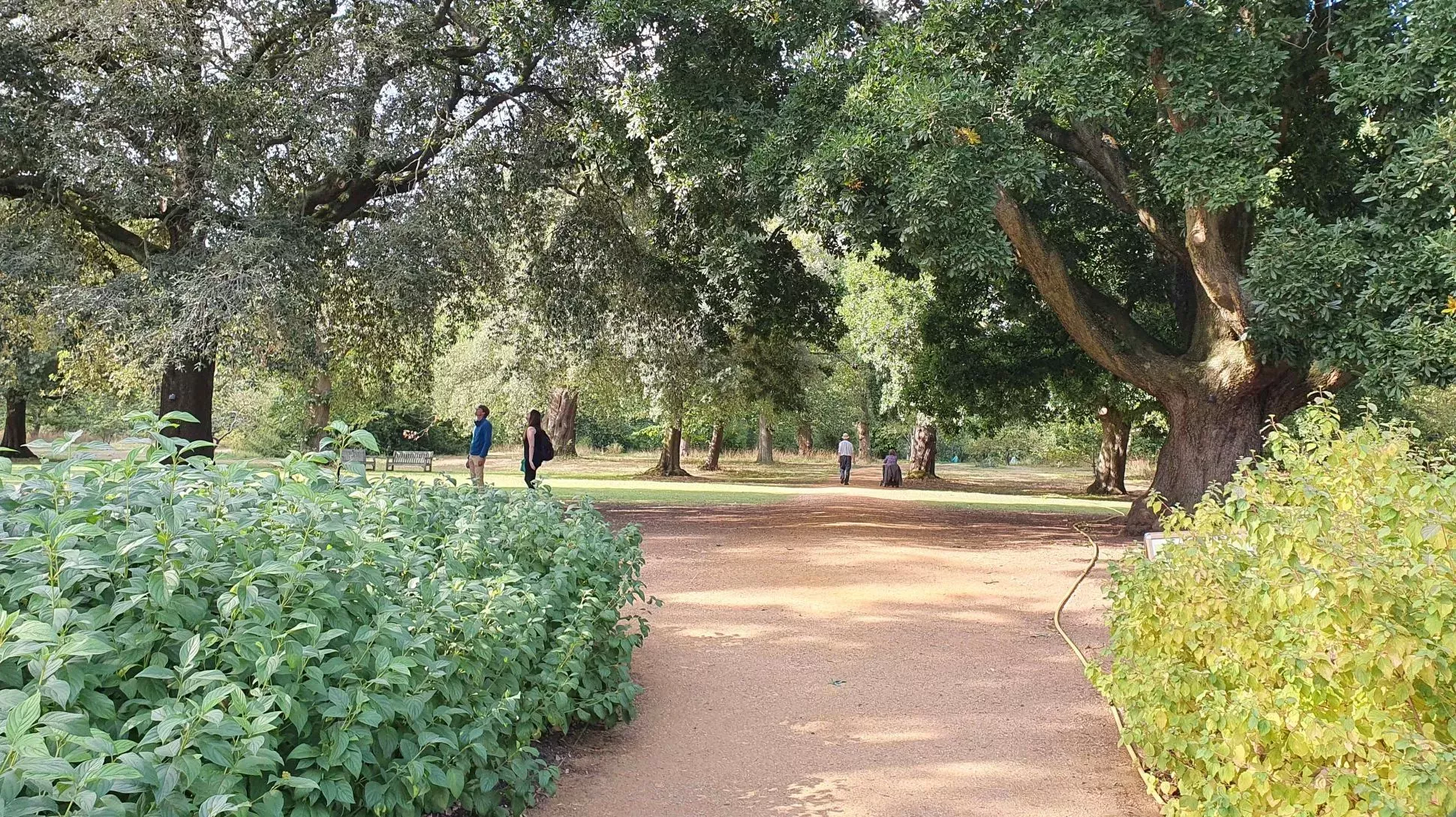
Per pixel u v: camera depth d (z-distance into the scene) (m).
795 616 8.00
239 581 2.80
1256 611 3.27
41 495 3.10
